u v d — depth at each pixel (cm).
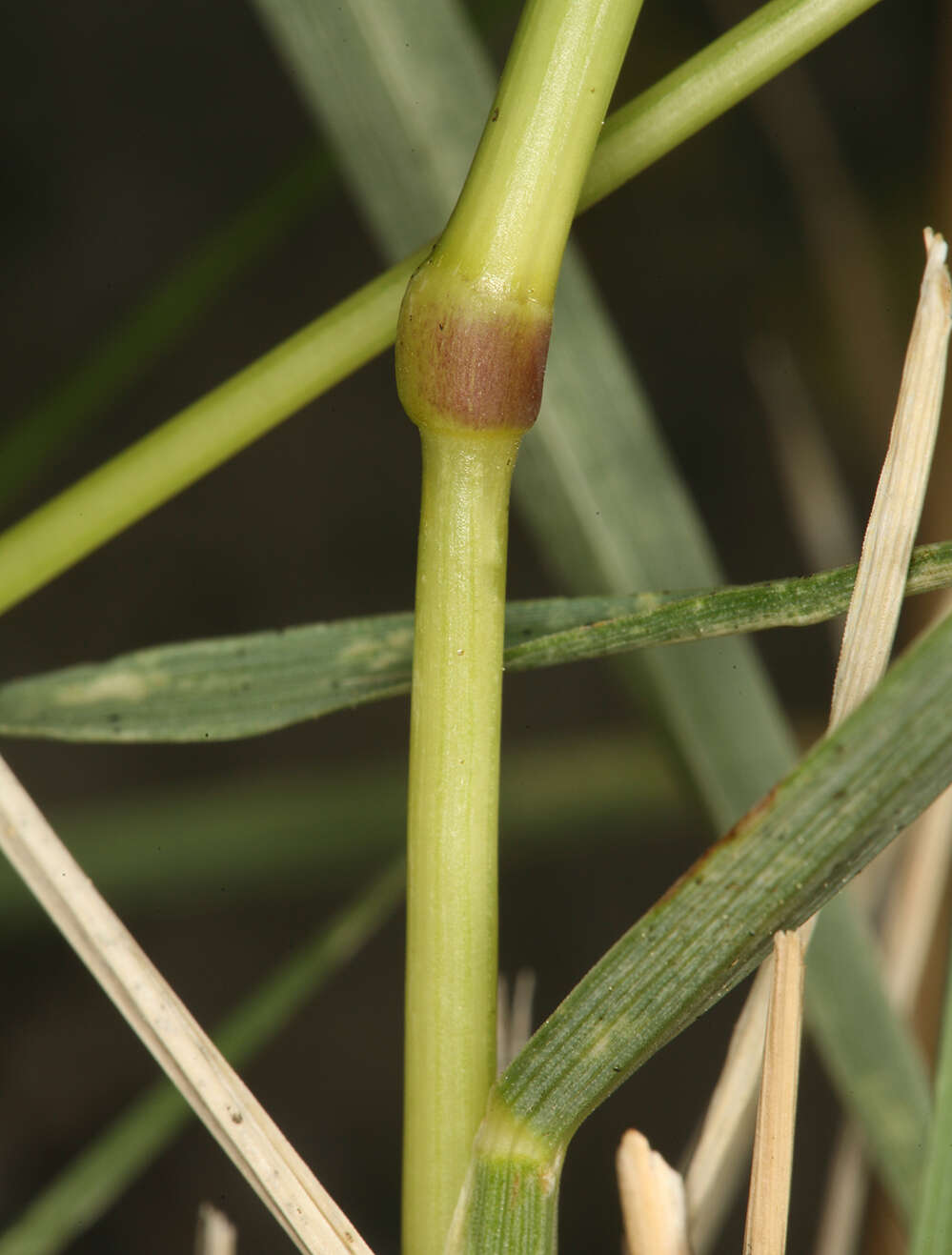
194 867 16
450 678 7
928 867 11
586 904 28
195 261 14
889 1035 10
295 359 8
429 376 7
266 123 33
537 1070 7
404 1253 8
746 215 28
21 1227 11
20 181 32
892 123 26
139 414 31
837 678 8
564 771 17
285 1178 8
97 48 32
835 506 16
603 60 7
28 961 28
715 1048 26
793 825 7
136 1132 11
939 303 7
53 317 31
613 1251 25
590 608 8
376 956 28
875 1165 10
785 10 8
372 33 9
